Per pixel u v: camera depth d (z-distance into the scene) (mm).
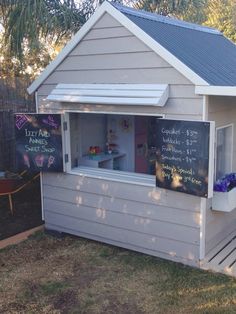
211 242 2998
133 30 2861
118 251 3211
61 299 2568
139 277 2791
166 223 2969
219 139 3127
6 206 4387
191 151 2682
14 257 3158
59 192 3516
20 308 2480
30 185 5078
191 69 2666
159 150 2867
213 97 2783
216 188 2867
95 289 2668
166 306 2443
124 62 2971
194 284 2656
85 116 3727
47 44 5133
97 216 3330
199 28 3855
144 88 2857
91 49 3115
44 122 3381
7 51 4832
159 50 2762
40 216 4082
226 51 3580
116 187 3170
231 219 3303
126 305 2482
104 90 3041
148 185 2996
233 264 2830
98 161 3705
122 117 4020
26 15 4223
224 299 2480
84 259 3094
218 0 8086
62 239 3486
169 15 5422
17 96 5691
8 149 5328
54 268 2971
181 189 2775
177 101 2771
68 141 3400
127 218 3160
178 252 2951
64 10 4707
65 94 3203
